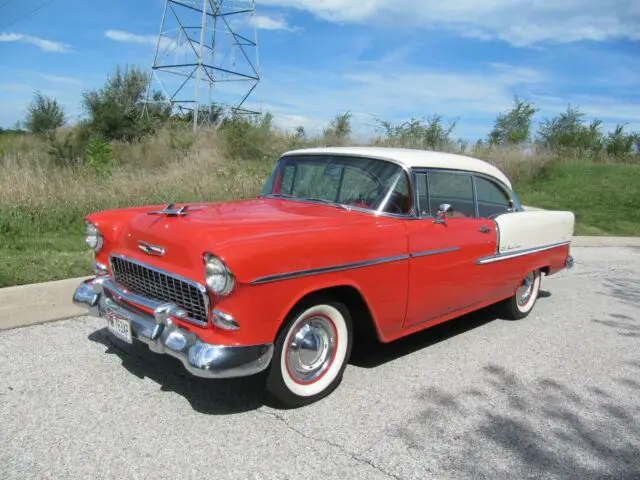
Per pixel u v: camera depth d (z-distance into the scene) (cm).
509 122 2911
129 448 291
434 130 2153
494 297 508
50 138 1451
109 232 388
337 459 294
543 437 333
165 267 324
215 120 2809
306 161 455
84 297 380
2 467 270
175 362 403
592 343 513
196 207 392
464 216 462
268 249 301
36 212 807
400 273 383
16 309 483
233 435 310
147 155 1628
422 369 425
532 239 534
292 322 328
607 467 305
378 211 391
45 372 375
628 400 392
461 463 298
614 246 1159
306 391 348
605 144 2438
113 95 2703
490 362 449
